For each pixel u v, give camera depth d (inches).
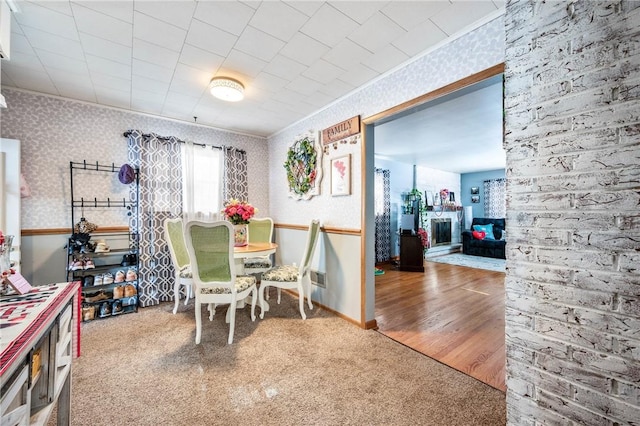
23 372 30.9
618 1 31.6
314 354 80.0
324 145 122.1
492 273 192.2
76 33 70.9
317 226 112.3
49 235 106.8
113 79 95.7
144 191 122.9
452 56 74.0
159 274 125.8
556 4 36.5
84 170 114.2
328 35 72.9
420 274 190.1
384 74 93.0
